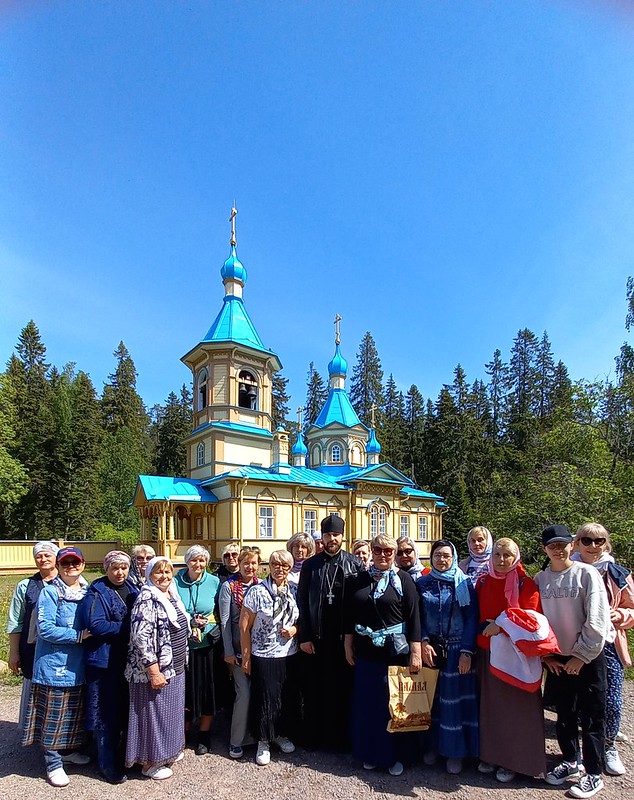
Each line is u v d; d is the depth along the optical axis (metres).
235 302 26.25
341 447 32.41
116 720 4.66
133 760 4.48
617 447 17.92
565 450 17.80
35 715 4.69
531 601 4.55
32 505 33.22
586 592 4.48
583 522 13.92
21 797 4.28
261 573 17.27
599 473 16.06
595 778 4.28
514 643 4.34
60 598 4.75
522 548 15.38
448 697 4.71
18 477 30.50
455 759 4.67
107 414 55.94
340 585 5.33
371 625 4.77
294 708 5.20
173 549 21.50
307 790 4.37
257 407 25.47
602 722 4.36
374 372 64.69
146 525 24.75
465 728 4.68
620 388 17.67
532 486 16.61
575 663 4.36
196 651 5.26
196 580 5.50
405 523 30.42
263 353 25.45
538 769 4.39
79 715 4.70
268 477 22.50
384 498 28.19
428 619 4.89
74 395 42.69
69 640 4.58
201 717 5.21
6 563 24.59
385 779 4.56
